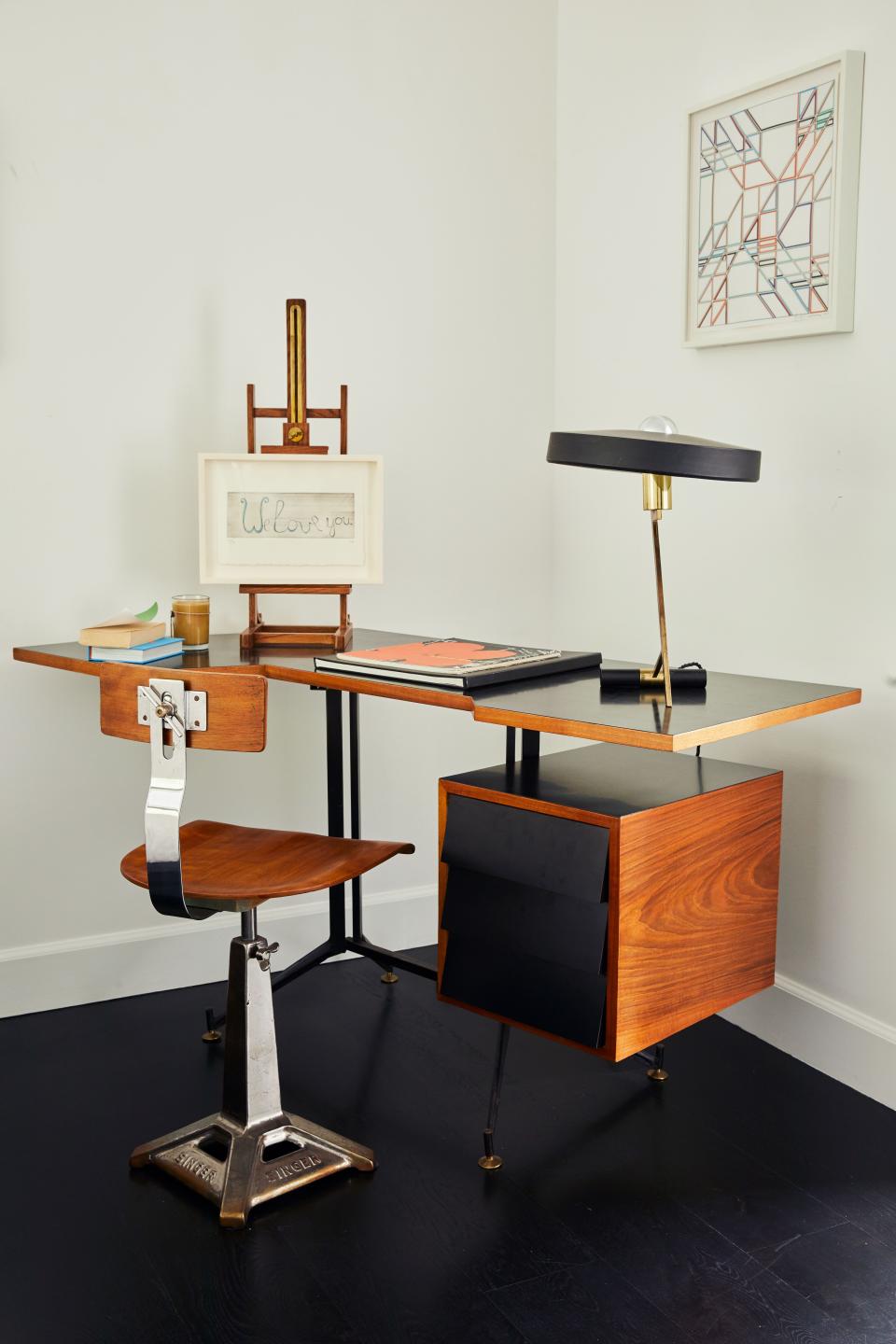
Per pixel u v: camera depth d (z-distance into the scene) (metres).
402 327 2.74
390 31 2.65
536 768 2.04
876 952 2.12
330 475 2.30
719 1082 2.20
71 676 2.49
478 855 1.88
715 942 1.93
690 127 2.38
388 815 2.87
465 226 2.79
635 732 1.57
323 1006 2.54
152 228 2.46
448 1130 2.02
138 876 1.82
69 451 2.44
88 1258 1.68
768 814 2.01
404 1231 1.74
